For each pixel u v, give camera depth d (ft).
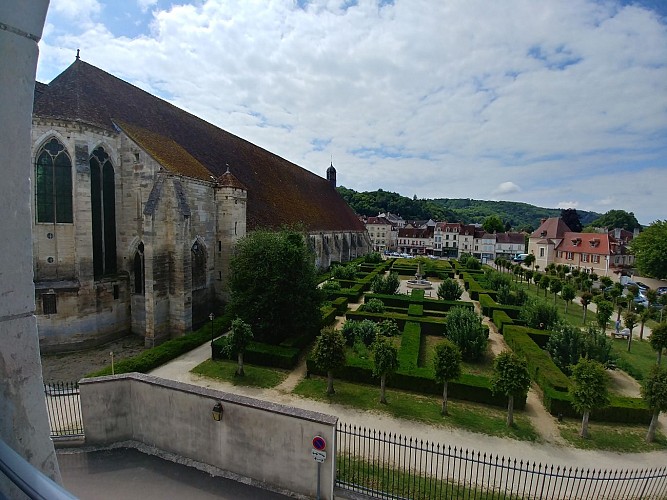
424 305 123.34
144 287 91.30
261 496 37.96
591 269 241.14
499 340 96.12
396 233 472.85
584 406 52.47
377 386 67.21
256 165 158.61
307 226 170.30
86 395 44.34
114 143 89.66
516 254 424.46
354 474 42.27
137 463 42.16
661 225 197.77
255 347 77.56
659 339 81.97
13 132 10.12
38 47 10.48
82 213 81.71
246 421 39.96
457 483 42.06
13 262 10.34
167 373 69.97
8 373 10.25
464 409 60.13
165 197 88.74
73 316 81.66
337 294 131.54
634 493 41.93
